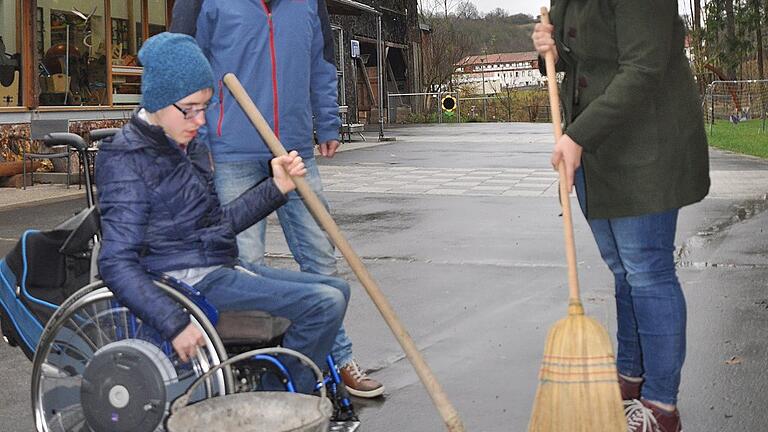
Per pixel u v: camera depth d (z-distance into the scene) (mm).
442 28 41031
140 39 16625
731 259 6785
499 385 4184
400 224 8867
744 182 11547
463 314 5449
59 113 14383
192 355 2873
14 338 3297
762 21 40344
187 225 3082
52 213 10266
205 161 3201
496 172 13562
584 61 3334
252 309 3119
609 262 3586
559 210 9500
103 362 3010
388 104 32812
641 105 3211
